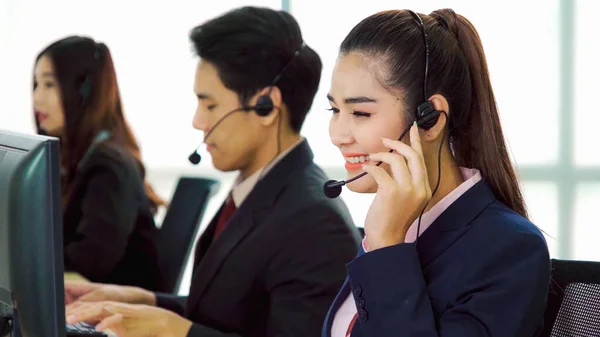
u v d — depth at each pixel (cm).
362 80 133
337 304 145
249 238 199
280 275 195
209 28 204
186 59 502
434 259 133
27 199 125
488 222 132
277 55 204
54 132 290
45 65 289
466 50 139
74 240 280
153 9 503
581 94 445
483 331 123
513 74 450
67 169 288
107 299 218
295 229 196
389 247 129
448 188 138
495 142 139
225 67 203
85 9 510
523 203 143
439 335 124
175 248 282
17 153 129
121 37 506
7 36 520
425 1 456
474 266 128
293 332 190
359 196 470
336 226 196
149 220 286
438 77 134
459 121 138
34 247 124
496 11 450
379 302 127
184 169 507
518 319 124
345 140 136
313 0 469
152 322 192
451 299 128
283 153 207
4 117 523
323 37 468
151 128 508
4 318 135
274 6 479
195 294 203
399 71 132
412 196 129
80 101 289
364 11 464
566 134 446
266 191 202
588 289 151
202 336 193
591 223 444
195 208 283
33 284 125
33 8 516
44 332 126
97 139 289
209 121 208
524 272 126
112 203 280
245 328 199
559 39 445
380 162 136
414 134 132
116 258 278
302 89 207
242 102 205
